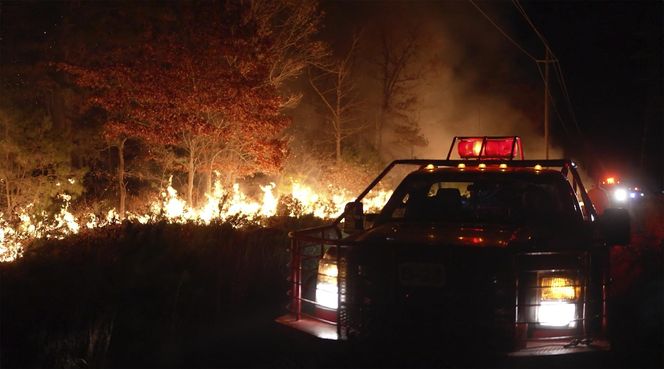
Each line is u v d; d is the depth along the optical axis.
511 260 5.63
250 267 8.71
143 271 7.72
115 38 20.80
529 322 5.58
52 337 6.36
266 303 8.59
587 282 5.79
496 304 5.62
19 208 18.06
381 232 6.63
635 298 8.21
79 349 6.40
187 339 7.13
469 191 7.56
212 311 7.67
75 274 7.36
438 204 7.46
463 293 5.67
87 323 6.58
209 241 9.59
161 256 8.35
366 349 5.88
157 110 17.14
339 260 6.09
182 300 7.50
